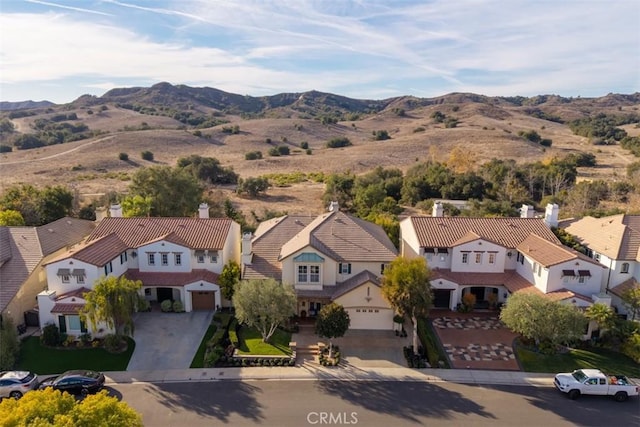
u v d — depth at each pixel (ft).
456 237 135.85
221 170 348.79
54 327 108.78
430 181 288.30
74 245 139.54
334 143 531.91
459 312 129.80
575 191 261.44
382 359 104.73
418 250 133.69
